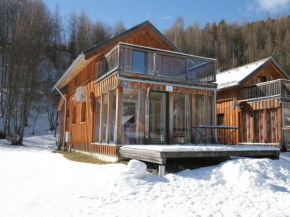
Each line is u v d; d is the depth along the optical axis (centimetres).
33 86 2406
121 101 861
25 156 1068
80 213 386
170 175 608
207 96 1058
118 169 641
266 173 655
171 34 5272
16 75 2330
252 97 1512
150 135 921
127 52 896
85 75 1261
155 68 941
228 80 1692
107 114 948
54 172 680
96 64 1118
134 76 889
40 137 2398
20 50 2270
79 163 842
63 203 432
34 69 2314
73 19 4375
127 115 870
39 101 2984
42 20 2955
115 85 883
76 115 1382
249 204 452
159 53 958
